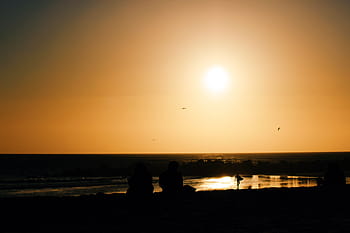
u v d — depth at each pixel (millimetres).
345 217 21938
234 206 25812
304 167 105000
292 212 23484
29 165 135125
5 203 26344
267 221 20719
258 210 24328
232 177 80500
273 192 32969
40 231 18297
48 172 98188
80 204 26250
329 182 35750
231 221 20594
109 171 94375
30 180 70688
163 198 28125
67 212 23328
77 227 19172
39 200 27875
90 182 66375
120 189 53438
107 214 22594
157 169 103625
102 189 53312
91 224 19859
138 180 25062
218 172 96688
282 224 19859
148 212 23297
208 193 31938
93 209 24281
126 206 25438
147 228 18922
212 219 21203
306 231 18141
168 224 19812
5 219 21172
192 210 24094
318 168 102500
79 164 143250
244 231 18156
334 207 25625
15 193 48031
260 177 78562
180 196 28500
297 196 30625
